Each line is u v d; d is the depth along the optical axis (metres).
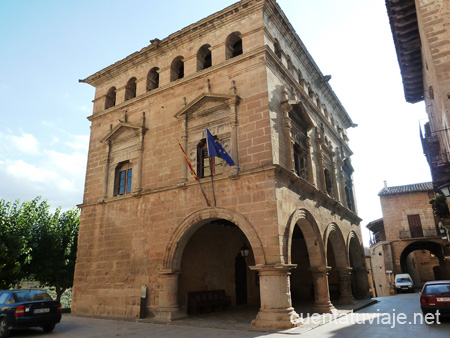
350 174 26.73
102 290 16.55
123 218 16.98
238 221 13.30
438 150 16.22
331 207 19.19
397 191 37.59
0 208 22.97
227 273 19.02
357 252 22.97
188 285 16.19
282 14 16.98
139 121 18.28
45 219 26.09
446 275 35.72
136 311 15.01
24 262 22.27
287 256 12.63
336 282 22.39
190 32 17.59
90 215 18.42
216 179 14.30
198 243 17.41
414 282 41.84
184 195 15.17
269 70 15.04
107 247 17.09
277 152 14.02
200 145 15.96
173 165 16.14
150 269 15.23
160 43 18.50
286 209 13.44
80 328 12.63
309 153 17.61
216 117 15.48
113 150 18.89
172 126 16.83
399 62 18.41
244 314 15.47
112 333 11.45
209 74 16.42
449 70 12.44
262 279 12.30
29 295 12.14
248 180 13.58
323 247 16.22
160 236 15.37
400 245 36.19
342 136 26.53
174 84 17.39
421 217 36.31
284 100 15.48
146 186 16.73
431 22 13.22
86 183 19.36
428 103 19.59
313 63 21.14
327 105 24.42
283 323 11.29
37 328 12.88
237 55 17.22
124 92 19.92
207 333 11.01
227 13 16.44
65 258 25.45
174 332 11.38
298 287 23.23
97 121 20.44
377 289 41.09
